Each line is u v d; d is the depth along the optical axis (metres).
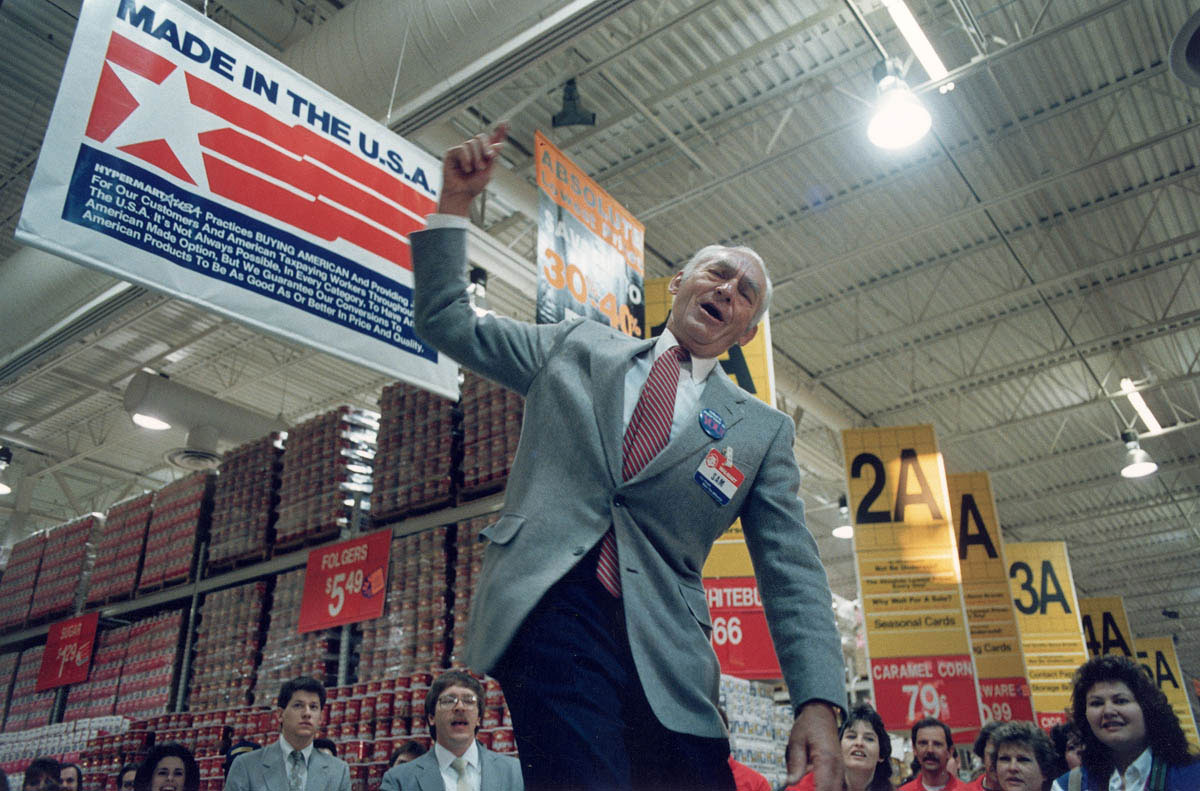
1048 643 11.48
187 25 3.48
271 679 7.07
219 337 14.08
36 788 4.85
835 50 9.09
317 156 3.81
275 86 3.73
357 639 6.99
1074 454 17.36
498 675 0.92
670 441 1.04
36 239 2.89
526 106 9.76
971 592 9.42
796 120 9.95
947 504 8.09
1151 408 16.00
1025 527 21.36
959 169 10.48
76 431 16.94
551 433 1.03
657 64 9.22
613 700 0.87
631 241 5.91
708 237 11.88
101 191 3.08
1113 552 22.80
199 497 8.88
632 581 0.93
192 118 3.40
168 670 8.05
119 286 8.77
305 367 14.96
